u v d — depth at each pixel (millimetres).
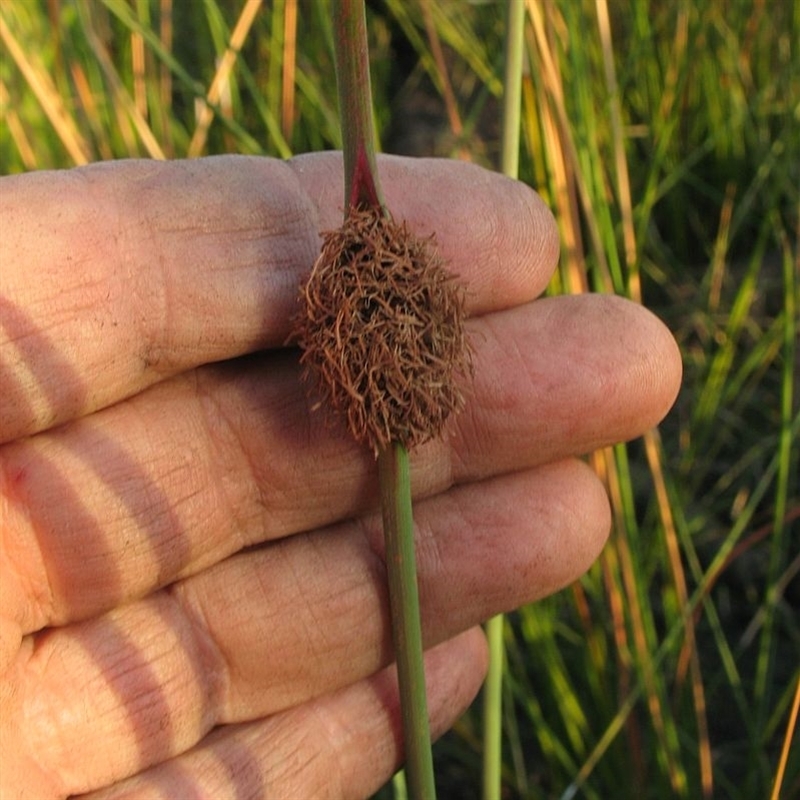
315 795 132
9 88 189
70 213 114
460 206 128
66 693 121
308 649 132
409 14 260
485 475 135
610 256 160
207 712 130
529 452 133
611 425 133
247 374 129
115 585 122
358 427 110
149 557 124
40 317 113
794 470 213
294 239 124
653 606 202
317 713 135
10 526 117
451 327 113
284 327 125
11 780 114
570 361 130
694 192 251
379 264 108
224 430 127
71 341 115
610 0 244
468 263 128
